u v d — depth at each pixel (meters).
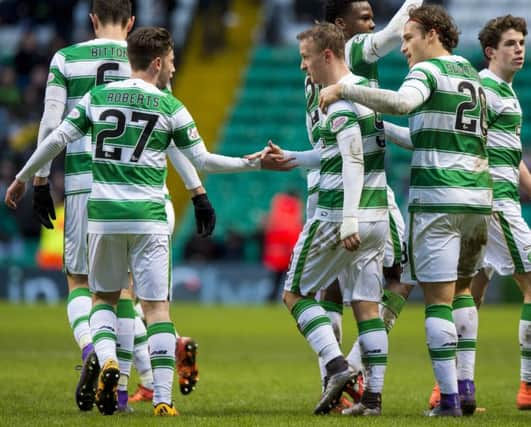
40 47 106.62
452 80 23.03
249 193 91.81
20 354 41.50
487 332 54.94
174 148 24.27
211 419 21.59
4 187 91.06
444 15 23.44
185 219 90.94
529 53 102.88
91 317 23.48
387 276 26.23
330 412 23.50
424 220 23.02
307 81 24.89
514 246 26.73
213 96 104.12
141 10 107.38
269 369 36.91
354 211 22.25
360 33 26.28
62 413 23.58
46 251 79.75
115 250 22.92
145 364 27.47
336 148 22.95
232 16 110.50
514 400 28.14
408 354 43.50
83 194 25.64
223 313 67.44
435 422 21.31
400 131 25.44
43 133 25.69
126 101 22.91
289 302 23.66
